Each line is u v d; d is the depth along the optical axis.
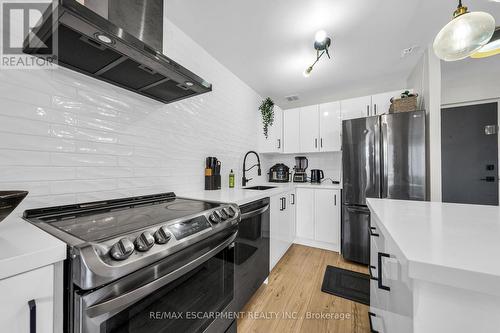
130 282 0.63
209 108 2.03
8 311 0.45
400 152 2.12
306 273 2.06
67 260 0.56
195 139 1.83
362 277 1.98
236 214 1.21
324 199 2.67
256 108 3.00
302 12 1.52
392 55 2.13
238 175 2.51
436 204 1.20
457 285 0.42
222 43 1.88
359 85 2.85
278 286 1.82
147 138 1.40
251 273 1.55
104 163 1.15
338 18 1.58
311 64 2.27
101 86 1.14
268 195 1.85
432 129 2.00
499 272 0.40
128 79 1.12
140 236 0.67
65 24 0.68
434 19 1.60
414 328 0.48
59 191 0.96
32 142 0.88
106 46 0.81
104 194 1.15
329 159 3.29
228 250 1.21
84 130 1.06
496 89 2.57
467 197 2.73
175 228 0.81
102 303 0.56
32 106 0.89
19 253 0.47
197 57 1.88
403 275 0.56
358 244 2.29
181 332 0.88
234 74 2.47
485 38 0.93
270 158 3.55
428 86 2.03
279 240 2.19
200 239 0.89
